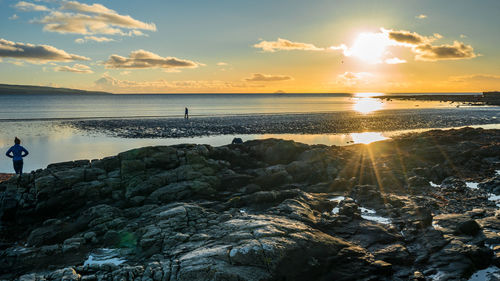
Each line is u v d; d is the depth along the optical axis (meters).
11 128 50.12
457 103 147.88
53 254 11.16
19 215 14.66
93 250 11.41
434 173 20.70
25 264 10.65
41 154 30.52
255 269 8.80
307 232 10.77
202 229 11.81
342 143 36.88
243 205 14.94
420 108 107.00
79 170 16.41
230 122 58.91
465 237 11.14
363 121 60.84
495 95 144.88
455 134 32.66
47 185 15.09
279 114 78.56
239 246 9.55
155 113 84.75
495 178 18.66
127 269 9.20
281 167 20.20
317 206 14.65
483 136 31.48
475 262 9.84
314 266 9.37
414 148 26.25
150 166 17.41
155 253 10.45
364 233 11.83
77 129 49.28
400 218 13.09
